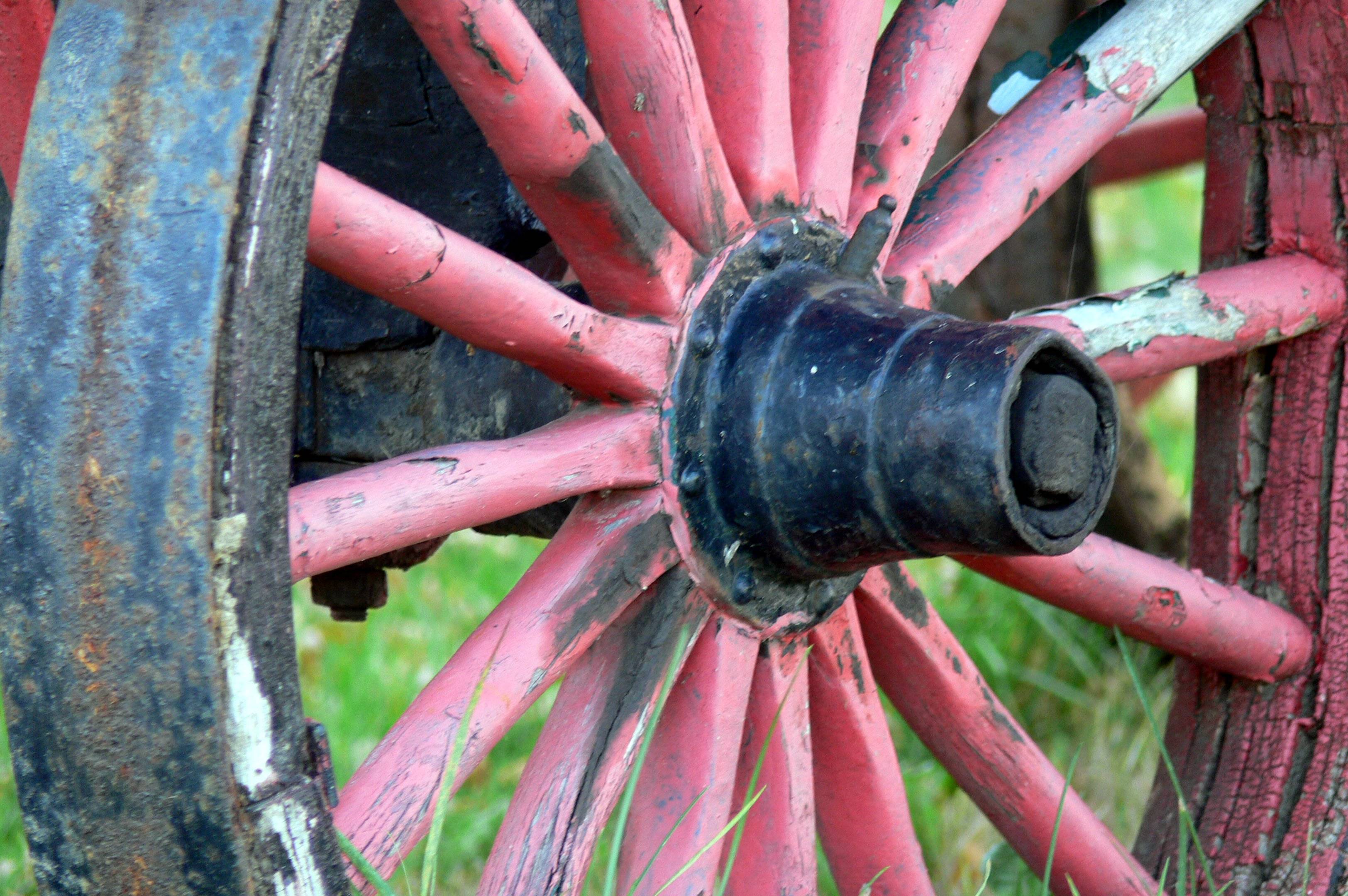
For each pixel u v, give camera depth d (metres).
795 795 1.57
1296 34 1.72
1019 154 1.65
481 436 1.58
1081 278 2.60
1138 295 1.70
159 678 1.29
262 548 1.30
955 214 1.62
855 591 1.61
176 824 1.30
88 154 1.29
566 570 1.47
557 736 1.50
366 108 1.65
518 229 1.63
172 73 1.29
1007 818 1.71
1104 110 1.66
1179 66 1.68
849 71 1.56
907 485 1.44
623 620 1.51
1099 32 1.68
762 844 1.57
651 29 1.46
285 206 1.30
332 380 1.63
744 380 1.49
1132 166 2.82
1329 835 1.74
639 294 1.48
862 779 1.63
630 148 1.49
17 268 1.30
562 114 1.41
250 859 1.30
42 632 1.30
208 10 1.29
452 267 1.39
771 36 1.52
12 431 1.30
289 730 1.31
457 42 1.37
